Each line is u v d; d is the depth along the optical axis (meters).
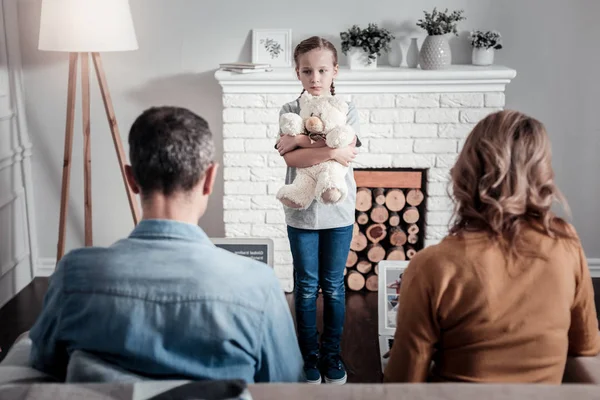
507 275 1.22
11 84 3.39
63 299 1.15
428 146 3.32
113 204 3.69
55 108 3.56
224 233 3.72
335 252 2.48
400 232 3.46
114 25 3.04
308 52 2.35
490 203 1.24
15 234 3.47
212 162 1.23
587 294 1.31
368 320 3.18
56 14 2.99
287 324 1.23
